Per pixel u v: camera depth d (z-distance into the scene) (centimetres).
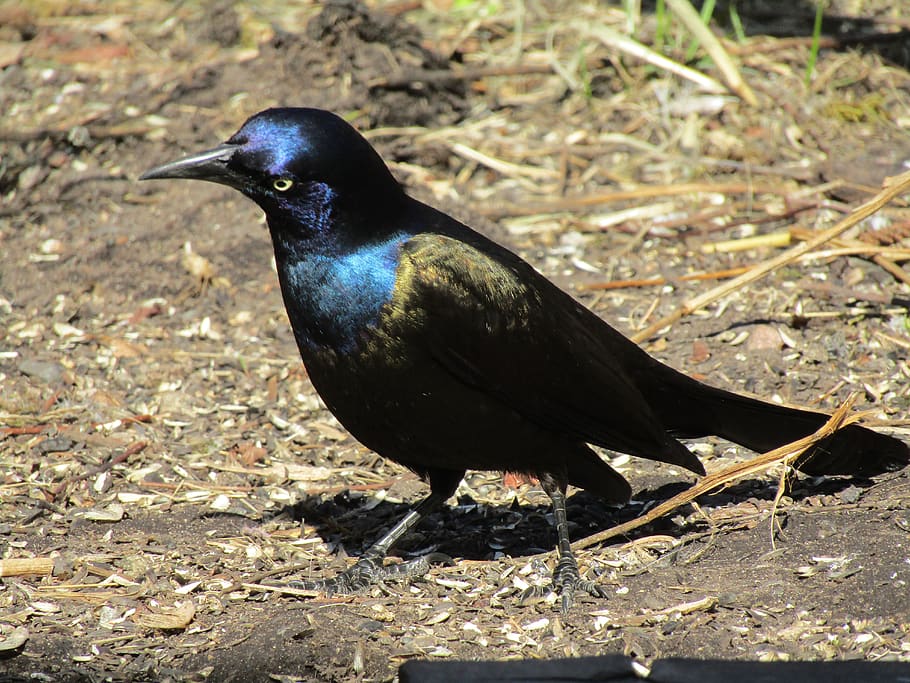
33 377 1141
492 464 826
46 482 975
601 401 833
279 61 1625
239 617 768
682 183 1445
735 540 838
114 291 1289
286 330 1218
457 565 850
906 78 1582
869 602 725
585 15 1775
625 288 1266
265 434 1058
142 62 1689
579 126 1563
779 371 1086
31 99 1609
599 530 905
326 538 903
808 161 1445
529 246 1354
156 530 907
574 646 711
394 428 799
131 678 697
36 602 792
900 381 1052
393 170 1480
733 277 1248
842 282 1225
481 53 1698
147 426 1066
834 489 901
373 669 694
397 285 765
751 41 1686
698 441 1020
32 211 1426
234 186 774
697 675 632
